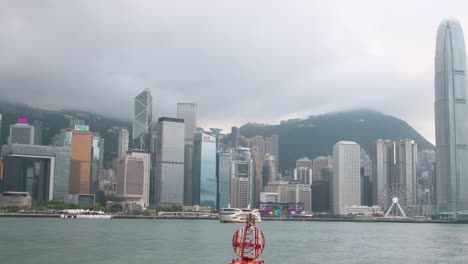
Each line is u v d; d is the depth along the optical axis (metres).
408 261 142.50
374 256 154.50
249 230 52.34
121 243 188.38
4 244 176.00
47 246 169.38
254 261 51.34
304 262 134.75
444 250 181.50
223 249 166.62
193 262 130.38
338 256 152.25
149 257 140.88
